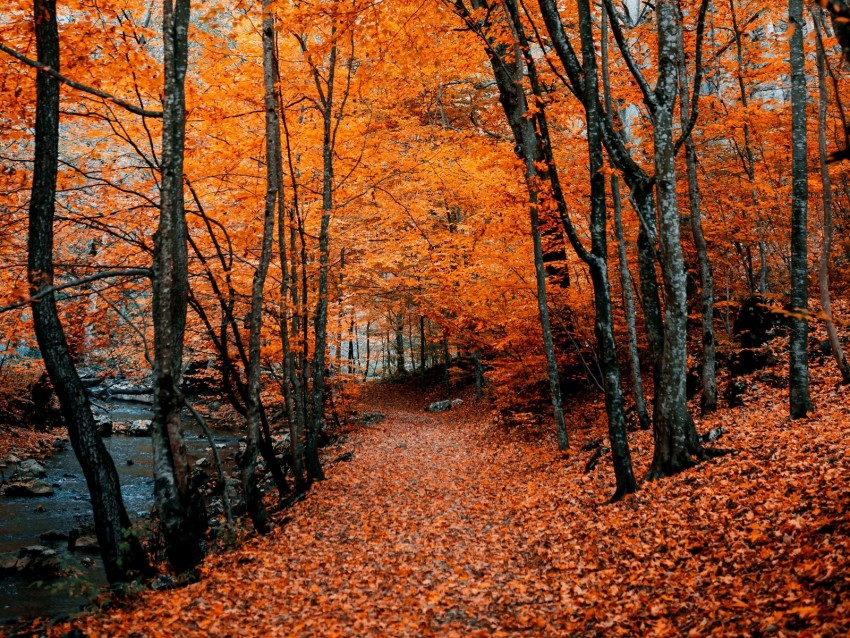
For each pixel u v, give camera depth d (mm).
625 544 6133
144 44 8273
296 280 12781
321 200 14609
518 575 6164
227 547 8469
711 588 4668
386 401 31922
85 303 11070
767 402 10070
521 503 8930
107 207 10883
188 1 7453
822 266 9227
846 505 5047
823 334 11508
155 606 5977
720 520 5887
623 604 4895
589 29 7473
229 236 11500
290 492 11805
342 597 5848
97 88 8469
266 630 5141
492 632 4863
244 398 11195
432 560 6828
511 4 8859
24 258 9953
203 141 10148
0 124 8289
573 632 4637
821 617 3635
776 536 5086
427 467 13211
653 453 9016
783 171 14812
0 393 20500
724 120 12414
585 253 7695
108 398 30844
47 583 8797
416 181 15125
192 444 21094
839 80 12859
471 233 14055
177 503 7156
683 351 7902
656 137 7691
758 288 17078
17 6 7277
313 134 12234
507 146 11820
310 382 18625
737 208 14172
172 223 7121
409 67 12539
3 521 11992
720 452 7746
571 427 13688
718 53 13719
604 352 7723
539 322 13414
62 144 10938
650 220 8406
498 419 17047
